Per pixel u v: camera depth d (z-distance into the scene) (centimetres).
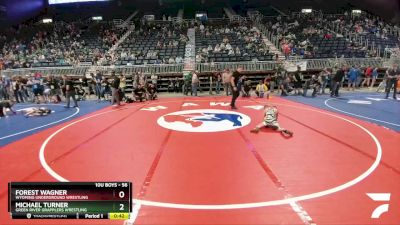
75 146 775
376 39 2766
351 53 2362
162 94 2052
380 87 1925
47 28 3509
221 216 410
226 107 1365
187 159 647
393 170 566
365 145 734
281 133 858
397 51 2344
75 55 2638
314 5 3944
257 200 454
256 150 702
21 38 3312
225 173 563
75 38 3097
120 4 4019
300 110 1260
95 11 4034
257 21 3262
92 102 1766
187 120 1068
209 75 2136
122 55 2467
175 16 3962
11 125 1129
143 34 3028
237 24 3197
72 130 974
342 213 411
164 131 911
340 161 620
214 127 946
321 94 1850
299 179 529
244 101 1583
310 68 2172
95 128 991
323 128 919
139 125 1011
